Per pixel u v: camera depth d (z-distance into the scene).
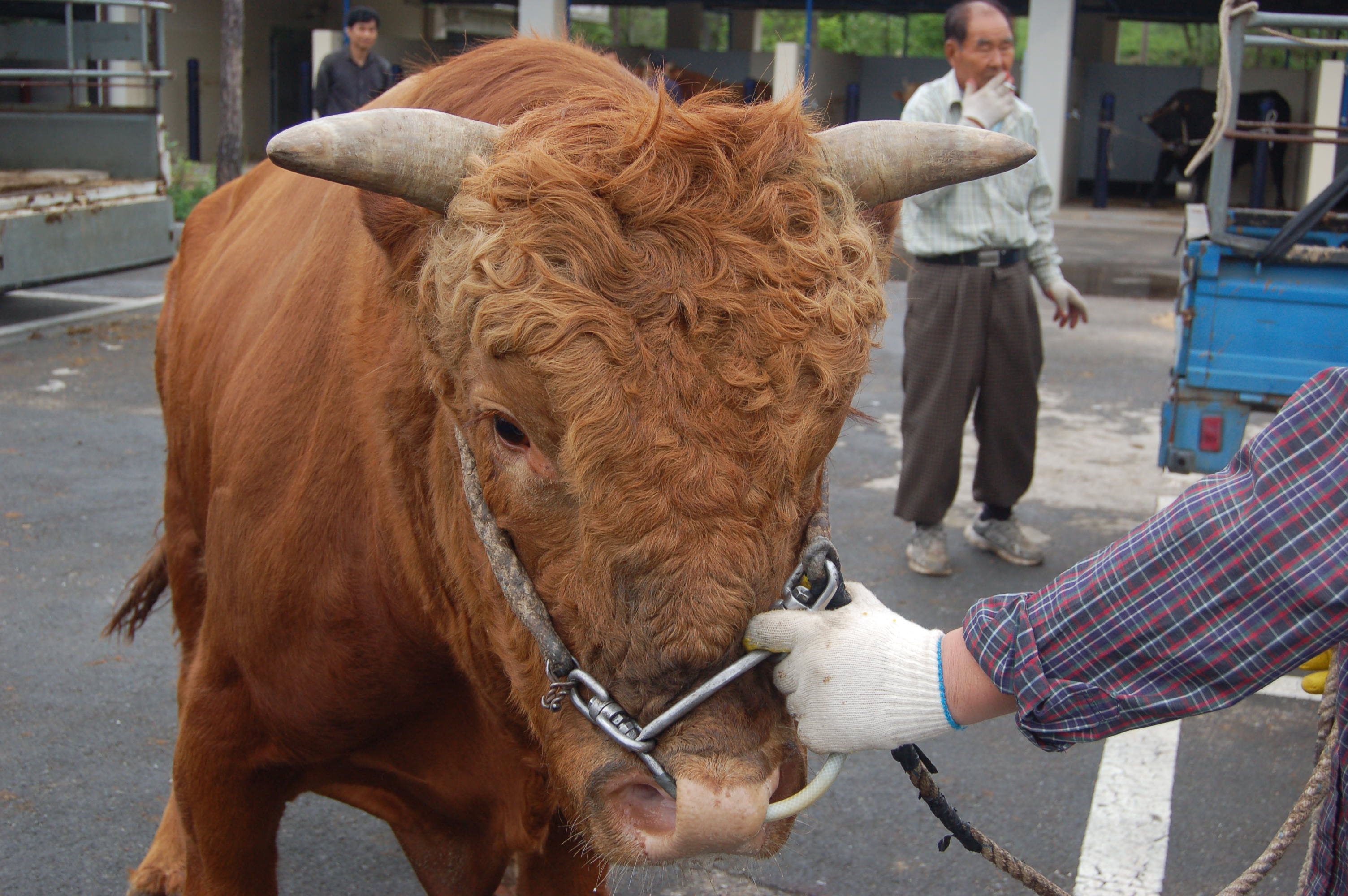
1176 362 5.01
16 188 9.24
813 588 1.80
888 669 1.65
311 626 2.39
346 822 3.66
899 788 3.84
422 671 2.41
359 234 2.44
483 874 2.79
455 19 31.66
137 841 3.47
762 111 1.86
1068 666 1.55
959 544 5.93
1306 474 1.45
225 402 2.68
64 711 4.14
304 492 2.39
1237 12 4.51
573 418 1.64
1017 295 5.29
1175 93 22.98
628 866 1.78
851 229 1.83
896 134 2.05
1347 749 1.69
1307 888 1.79
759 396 1.64
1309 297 4.58
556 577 1.77
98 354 9.03
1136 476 6.98
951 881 3.37
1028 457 5.53
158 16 11.05
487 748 2.48
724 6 29.98
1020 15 26.95
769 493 1.65
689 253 1.69
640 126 1.79
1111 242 16.91
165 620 4.89
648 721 1.69
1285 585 1.44
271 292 2.78
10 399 7.77
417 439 2.21
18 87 13.66
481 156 1.90
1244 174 21.78
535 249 1.70
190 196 14.36
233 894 2.67
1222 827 3.65
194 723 2.58
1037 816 3.70
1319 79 18.12
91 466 6.58
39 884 3.26
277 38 25.92
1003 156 2.04
